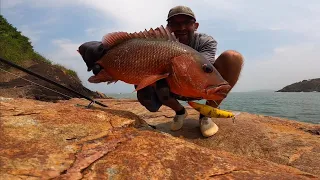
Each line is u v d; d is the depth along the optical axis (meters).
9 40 7.51
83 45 1.28
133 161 0.72
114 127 0.94
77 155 0.71
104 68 1.21
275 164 0.94
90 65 1.27
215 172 0.72
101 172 0.66
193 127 1.49
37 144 0.72
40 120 0.85
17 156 0.64
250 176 0.72
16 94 3.76
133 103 2.49
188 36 1.36
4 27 8.28
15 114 0.85
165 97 1.09
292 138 1.34
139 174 0.67
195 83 1.05
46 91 4.14
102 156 0.73
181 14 1.31
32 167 0.61
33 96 3.81
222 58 1.27
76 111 0.99
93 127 0.89
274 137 1.35
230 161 0.82
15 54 6.84
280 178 0.73
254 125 1.51
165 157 0.76
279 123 1.65
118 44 1.17
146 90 1.12
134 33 1.14
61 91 4.31
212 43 1.37
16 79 4.43
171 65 1.05
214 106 1.33
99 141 0.82
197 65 1.05
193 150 0.83
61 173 0.62
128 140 0.85
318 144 1.27
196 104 1.19
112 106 2.26
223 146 1.29
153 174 0.68
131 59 1.11
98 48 1.21
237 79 1.30
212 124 1.37
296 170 0.90
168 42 1.07
